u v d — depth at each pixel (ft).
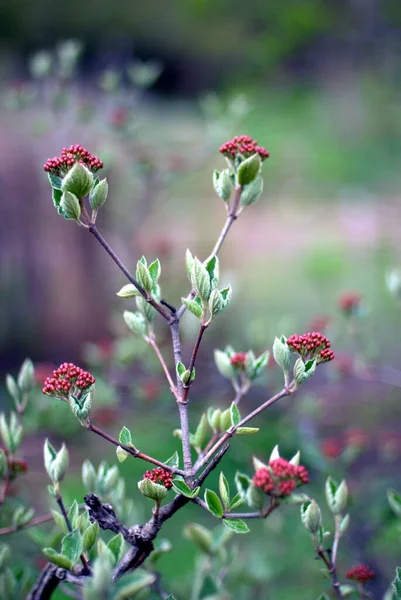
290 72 30.86
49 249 18.85
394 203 25.45
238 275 20.56
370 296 20.25
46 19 44.65
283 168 33.37
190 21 39.78
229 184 4.81
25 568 5.77
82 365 18.70
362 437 9.98
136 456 4.18
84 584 4.15
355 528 8.71
